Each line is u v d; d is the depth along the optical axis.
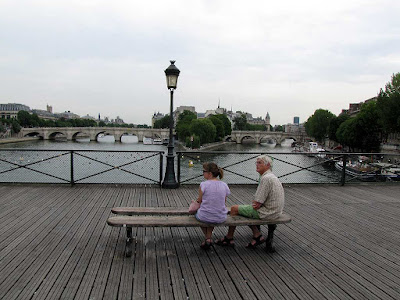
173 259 4.70
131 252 4.76
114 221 4.70
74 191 8.91
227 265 4.55
